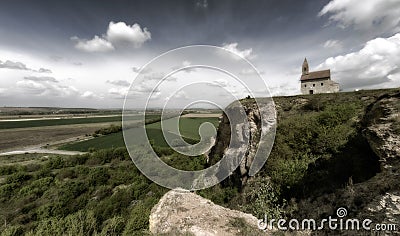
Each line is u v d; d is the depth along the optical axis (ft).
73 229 37.17
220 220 23.88
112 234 36.04
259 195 37.40
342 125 44.52
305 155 41.65
